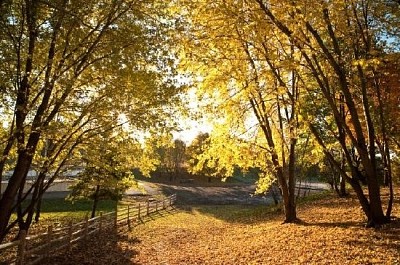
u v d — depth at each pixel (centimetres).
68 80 971
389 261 925
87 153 1258
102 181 2483
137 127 1141
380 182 2919
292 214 1866
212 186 7344
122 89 1085
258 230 1803
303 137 2103
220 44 1146
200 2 1080
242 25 1063
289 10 1006
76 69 1031
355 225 1385
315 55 1159
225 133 1648
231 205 4847
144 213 3369
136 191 5928
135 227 2480
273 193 3403
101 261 1302
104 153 1285
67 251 1443
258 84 1275
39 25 974
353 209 1938
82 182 2553
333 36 1156
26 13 954
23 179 1107
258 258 1172
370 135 1298
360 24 1220
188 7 1103
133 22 1088
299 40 1072
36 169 1134
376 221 1302
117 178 2542
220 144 1669
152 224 2711
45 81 943
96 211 3497
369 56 1165
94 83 1100
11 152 1082
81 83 1070
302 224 1684
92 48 1022
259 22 1020
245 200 5391
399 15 1116
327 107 1797
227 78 1270
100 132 1154
